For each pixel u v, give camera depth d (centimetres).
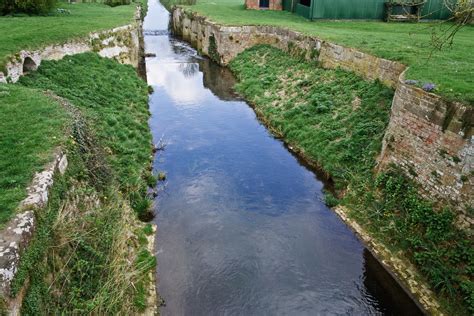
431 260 830
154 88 2227
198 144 1523
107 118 1332
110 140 1219
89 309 596
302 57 2102
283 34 2373
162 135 1587
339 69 1730
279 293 841
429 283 818
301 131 1505
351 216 1070
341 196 1164
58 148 812
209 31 2848
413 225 912
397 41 1734
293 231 1035
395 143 1044
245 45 2645
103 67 1797
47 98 1120
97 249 710
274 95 1908
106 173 978
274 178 1290
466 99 840
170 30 4212
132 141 1327
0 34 1554
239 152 1466
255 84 2144
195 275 877
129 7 3784
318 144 1380
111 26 2156
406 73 1105
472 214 798
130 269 770
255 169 1345
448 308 761
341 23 2622
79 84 1505
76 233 657
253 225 1058
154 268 880
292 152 1469
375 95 1396
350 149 1259
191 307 795
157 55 3038
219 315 782
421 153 941
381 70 1429
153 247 948
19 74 1295
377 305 818
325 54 1867
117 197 915
